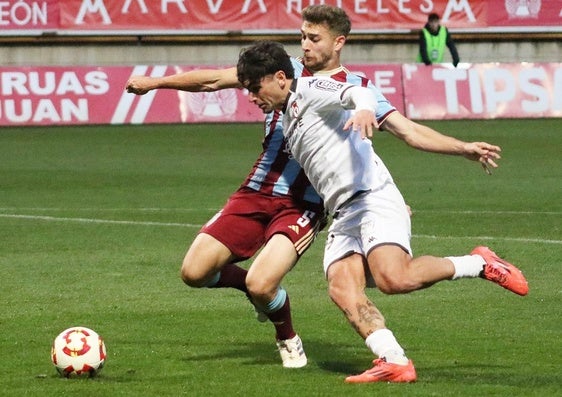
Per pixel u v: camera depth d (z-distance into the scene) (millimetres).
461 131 69000
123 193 46438
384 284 17359
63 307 24359
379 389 16797
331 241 18344
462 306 24297
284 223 19094
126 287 26750
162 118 73750
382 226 17656
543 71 76250
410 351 19969
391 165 56656
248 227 19438
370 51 84188
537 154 59656
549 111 75750
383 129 18109
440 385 17031
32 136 67812
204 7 82000
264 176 19422
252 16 82375
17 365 18766
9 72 72000
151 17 81625
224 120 74500
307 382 17453
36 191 47188
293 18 82812
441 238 34250
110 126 72812
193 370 18484
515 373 18047
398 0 83500
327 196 18188
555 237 34312
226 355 19812
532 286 26594
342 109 17672
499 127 71188
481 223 37500
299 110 17844
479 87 75312
